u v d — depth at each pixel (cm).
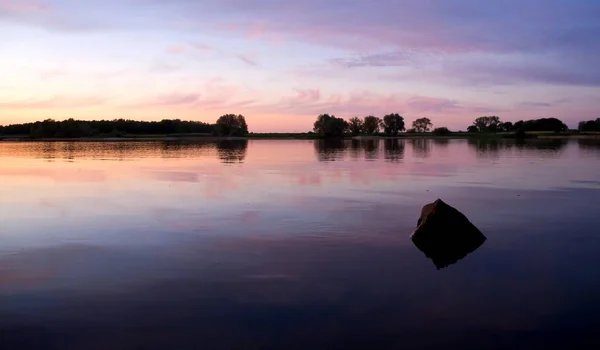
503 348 824
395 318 941
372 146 10225
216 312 966
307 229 1689
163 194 2534
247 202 2261
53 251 1413
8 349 820
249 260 1316
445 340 852
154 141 14838
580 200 2295
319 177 3384
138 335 870
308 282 1139
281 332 880
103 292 1074
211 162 5044
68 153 6969
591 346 830
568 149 7650
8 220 1856
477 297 1052
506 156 5872
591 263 1297
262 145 11538
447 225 1527
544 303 1017
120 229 1697
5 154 6650
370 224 1767
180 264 1279
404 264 1287
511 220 1845
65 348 825
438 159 5384
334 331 884
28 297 1047
